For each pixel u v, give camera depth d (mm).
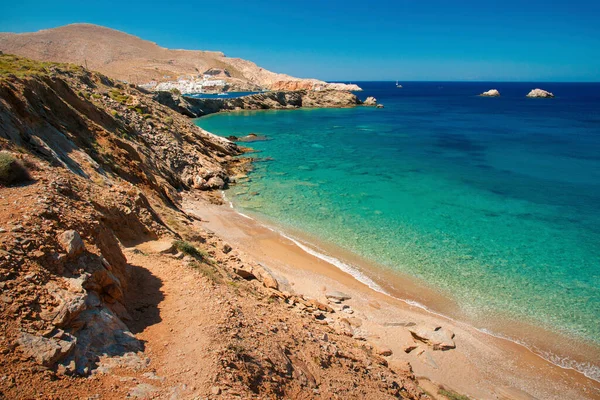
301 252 24234
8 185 10781
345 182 41000
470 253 24703
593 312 18750
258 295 15328
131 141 32219
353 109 136500
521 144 66312
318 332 13953
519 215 31594
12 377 6504
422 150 60344
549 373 15227
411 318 18078
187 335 9680
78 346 7773
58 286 8297
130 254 13453
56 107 23656
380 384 12102
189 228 21109
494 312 18781
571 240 26766
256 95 131625
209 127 83125
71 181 13945
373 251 24719
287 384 9727
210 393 7914
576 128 87125
